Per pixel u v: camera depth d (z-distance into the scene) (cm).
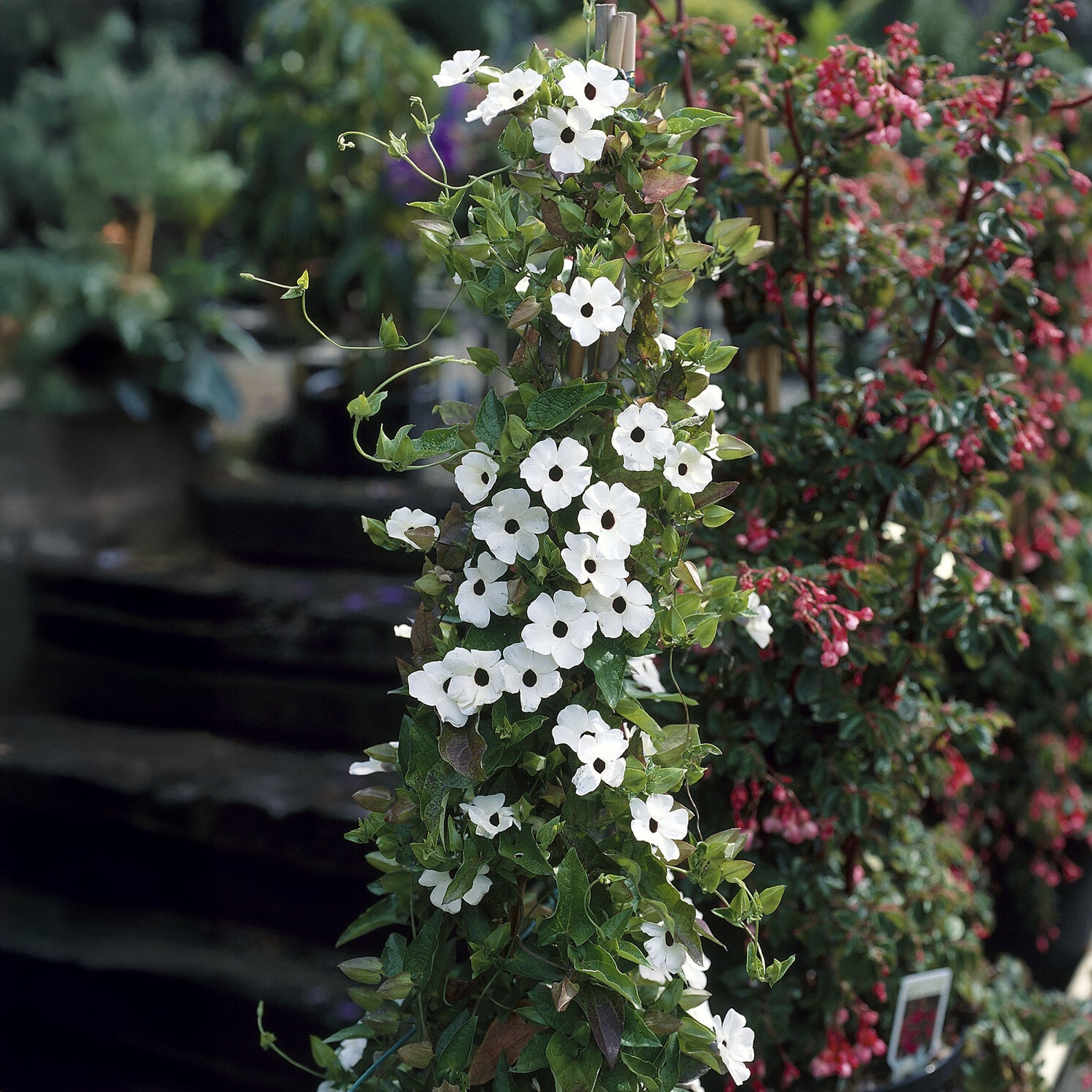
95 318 325
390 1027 128
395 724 272
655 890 118
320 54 340
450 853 119
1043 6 165
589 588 115
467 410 127
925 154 203
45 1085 234
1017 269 191
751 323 189
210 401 337
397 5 459
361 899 243
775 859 184
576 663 112
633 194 117
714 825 180
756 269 184
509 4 509
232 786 254
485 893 123
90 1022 243
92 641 302
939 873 193
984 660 193
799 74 173
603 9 127
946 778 199
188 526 339
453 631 123
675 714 176
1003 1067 202
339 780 260
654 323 118
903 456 184
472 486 117
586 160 116
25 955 245
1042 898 253
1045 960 262
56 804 263
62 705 303
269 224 340
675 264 121
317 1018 224
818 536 184
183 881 258
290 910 250
